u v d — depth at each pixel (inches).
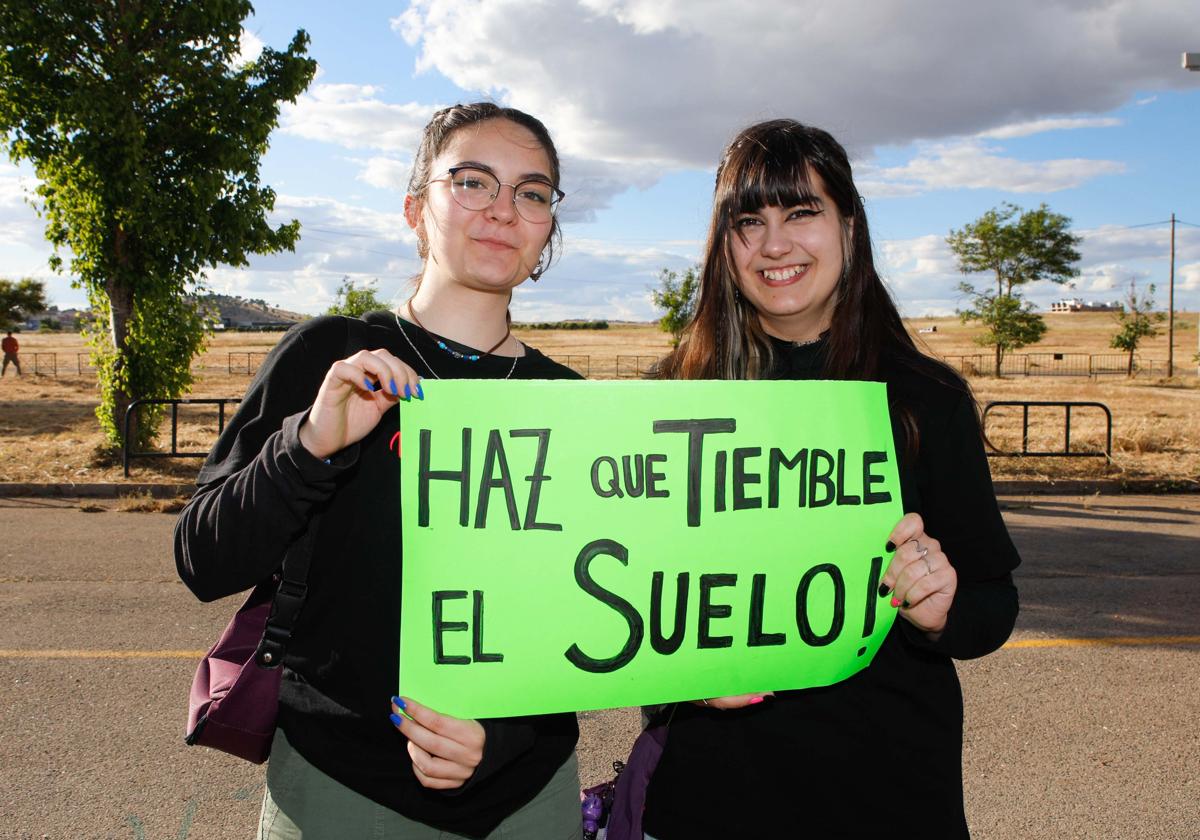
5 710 159.5
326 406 54.1
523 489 62.8
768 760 66.2
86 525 324.2
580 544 63.2
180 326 454.9
